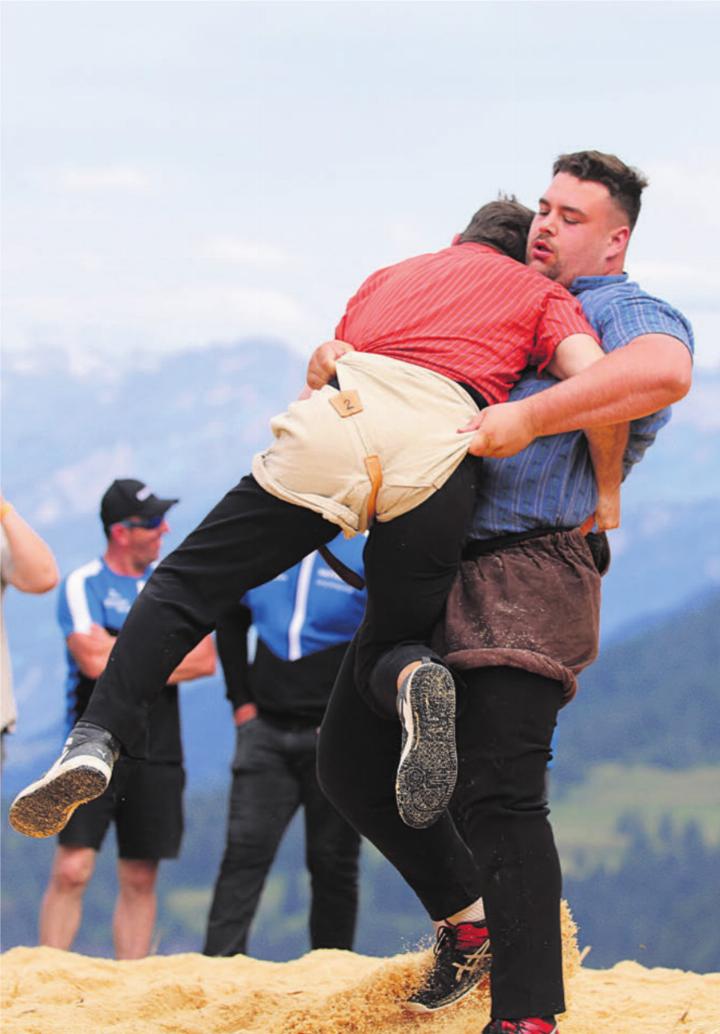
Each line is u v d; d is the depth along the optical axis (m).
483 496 7.88
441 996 8.85
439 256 8.27
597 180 8.24
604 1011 9.46
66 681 13.63
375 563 7.71
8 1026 9.23
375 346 7.96
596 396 7.48
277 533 7.71
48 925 13.16
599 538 8.26
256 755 13.27
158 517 13.70
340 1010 8.99
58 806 7.52
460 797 7.71
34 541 11.18
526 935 7.52
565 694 7.73
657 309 7.91
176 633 7.69
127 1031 9.15
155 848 13.41
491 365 7.84
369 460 7.53
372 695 7.97
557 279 8.33
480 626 7.67
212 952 13.03
